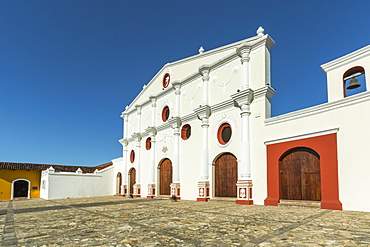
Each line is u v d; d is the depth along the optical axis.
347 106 10.88
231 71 16.72
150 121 24.56
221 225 7.16
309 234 5.84
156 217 8.97
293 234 5.86
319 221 7.64
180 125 20.14
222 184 16.27
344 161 10.69
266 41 14.85
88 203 17.14
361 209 9.98
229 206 12.71
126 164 27.72
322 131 11.48
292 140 12.63
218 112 17.00
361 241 5.14
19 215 10.91
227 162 16.16
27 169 30.31
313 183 11.88
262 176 13.71
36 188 31.11
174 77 22.05
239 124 15.44
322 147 11.46
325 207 10.91
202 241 5.34
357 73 11.76
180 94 20.83
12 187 29.47
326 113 11.57
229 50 17.50
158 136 22.81
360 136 10.33
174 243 5.21
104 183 29.67
